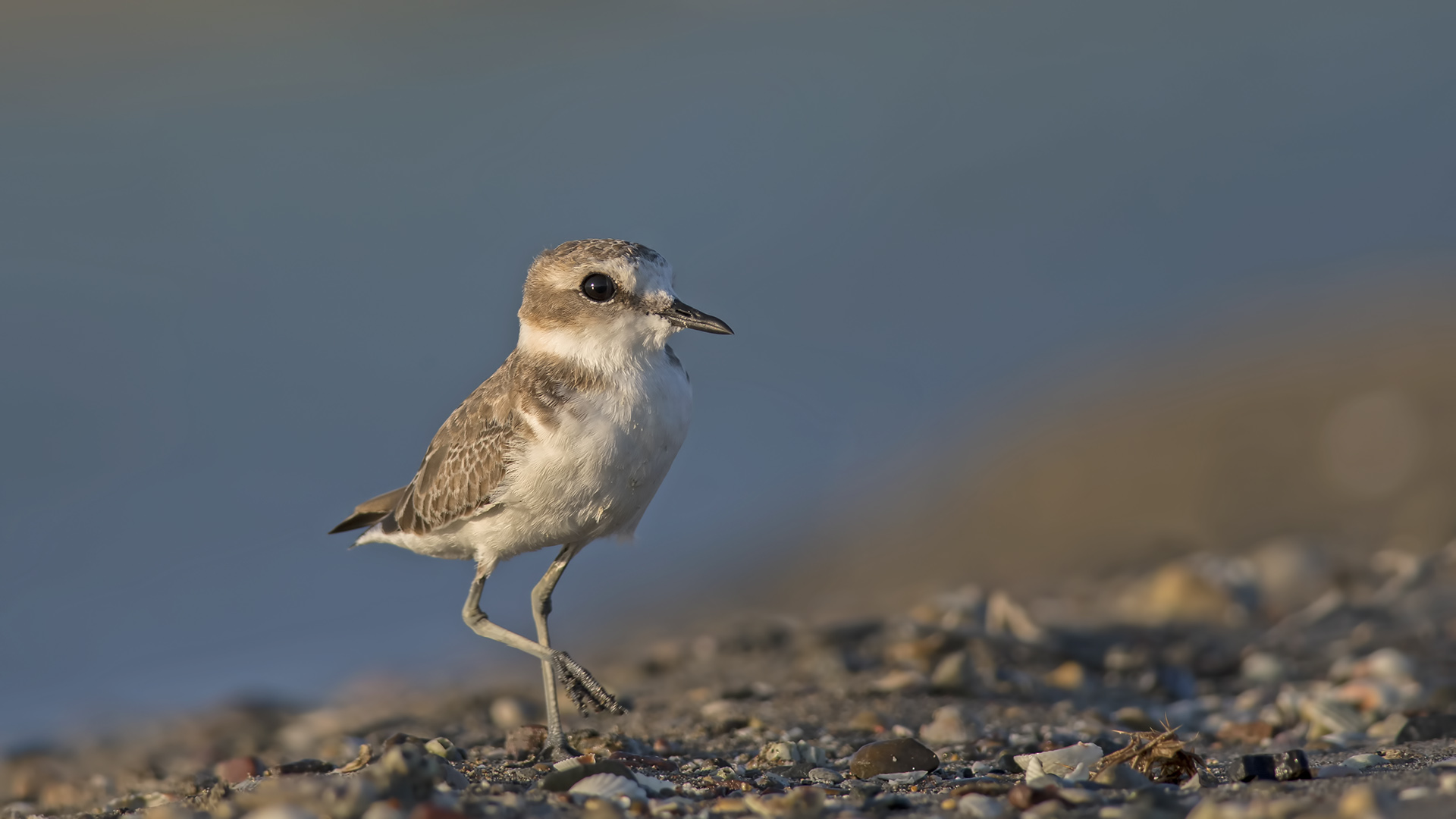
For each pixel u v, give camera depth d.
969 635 9.05
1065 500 16.33
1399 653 8.05
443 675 12.02
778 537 17.12
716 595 15.59
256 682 12.36
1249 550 13.90
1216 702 7.80
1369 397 16.12
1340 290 20.77
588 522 6.30
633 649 11.66
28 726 11.22
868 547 16.50
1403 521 13.77
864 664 8.82
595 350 6.20
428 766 4.77
